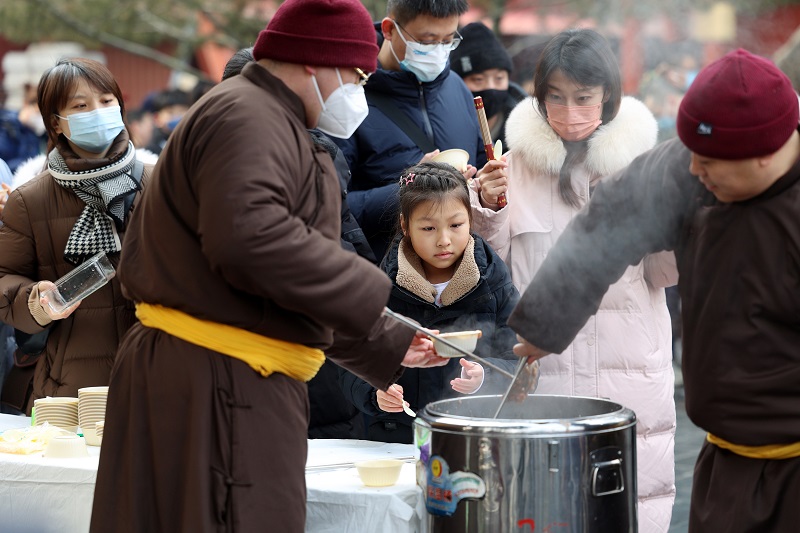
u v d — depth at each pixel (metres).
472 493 3.75
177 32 18.39
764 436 3.72
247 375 3.85
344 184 5.73
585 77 5.16
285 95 3.94
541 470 3.68
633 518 3.93
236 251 3.57
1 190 6.59
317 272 3.68
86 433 5.17
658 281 5.23
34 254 5.97
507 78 7.91
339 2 3.93
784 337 3.69
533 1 16.06
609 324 5.20
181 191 3.83
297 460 3.94
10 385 6.31
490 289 5.23
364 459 4.65
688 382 3.95
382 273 3.87
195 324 3.86
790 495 3.71
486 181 5.48
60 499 4.58
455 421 3.81
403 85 6.35
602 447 3.75
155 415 3.88
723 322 3.78
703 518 3.95
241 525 3.77
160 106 13.05
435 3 6.07
